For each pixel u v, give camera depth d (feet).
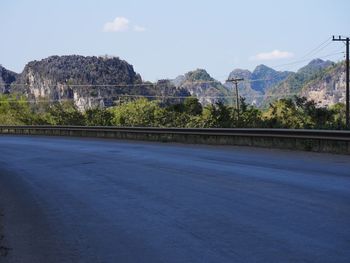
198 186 36.32
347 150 53.26
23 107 455.22
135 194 34.71
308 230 23.25
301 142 59.06
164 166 48.65
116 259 20.89
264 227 24.14
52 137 112.98
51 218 29.27
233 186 35.58
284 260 19.24
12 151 76.28
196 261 19.76
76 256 21.77
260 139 65.62
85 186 39.55
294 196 31.07
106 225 26.71
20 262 21.40
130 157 58.70
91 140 95.55
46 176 46.70
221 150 62.95
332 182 35.60
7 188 41.14
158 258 20.52
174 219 26.84
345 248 20.44
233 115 116.06
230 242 21.99
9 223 28.63
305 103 114.62
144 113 200.64
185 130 79.25
